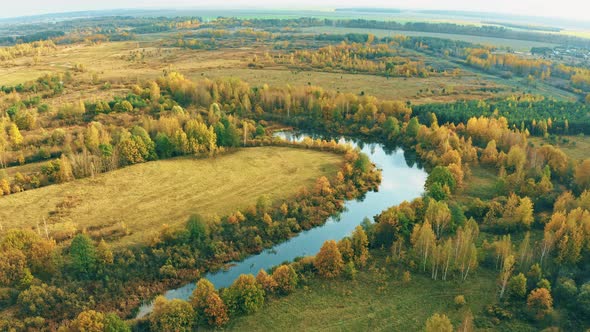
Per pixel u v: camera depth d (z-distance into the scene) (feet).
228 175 419.95
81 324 218.79
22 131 503.20
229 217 336.49
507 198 369.50
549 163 427.74
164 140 451.12
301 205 371.35
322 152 487.61
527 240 275.18
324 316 247.09
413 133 549.13
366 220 328.29
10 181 378.73
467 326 229.66
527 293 258.16
